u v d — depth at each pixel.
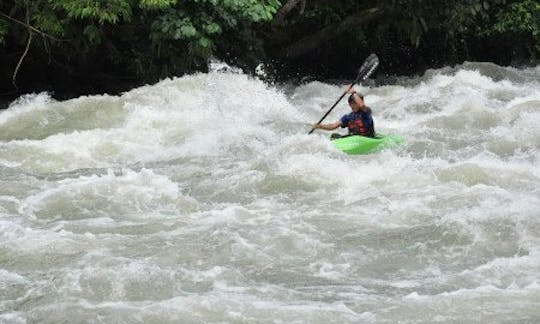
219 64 53.53
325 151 33.50
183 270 22.09
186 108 42.75
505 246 23.78
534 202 26.70
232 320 19.02
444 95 49.53
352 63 66.44
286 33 61.34
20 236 24.78
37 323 19.12
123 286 21.03
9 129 40.53
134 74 54.75
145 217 26.80
